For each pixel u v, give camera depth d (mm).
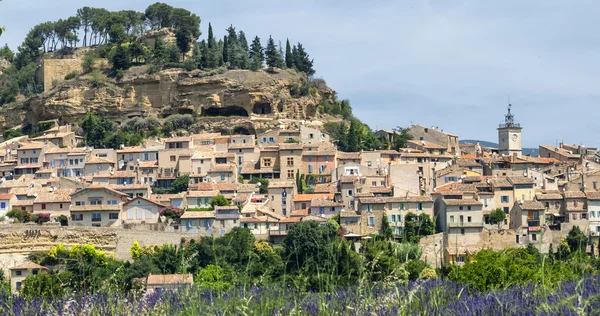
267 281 61000
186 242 180750
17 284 151500
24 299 65750
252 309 55094
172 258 130250
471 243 177875
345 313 54844
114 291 64188
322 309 55312
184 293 59750
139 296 64500
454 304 57656
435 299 56719
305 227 143500
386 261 58656
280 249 144750
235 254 123250
